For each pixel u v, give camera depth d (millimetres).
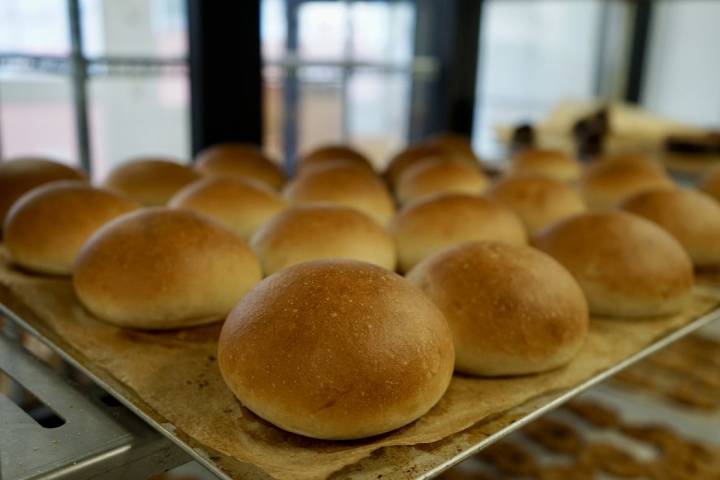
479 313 314
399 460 240
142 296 336
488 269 327
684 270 402
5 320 363
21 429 247
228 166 577
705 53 1384
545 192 542
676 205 487
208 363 314
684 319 399
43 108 743
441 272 333
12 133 739
